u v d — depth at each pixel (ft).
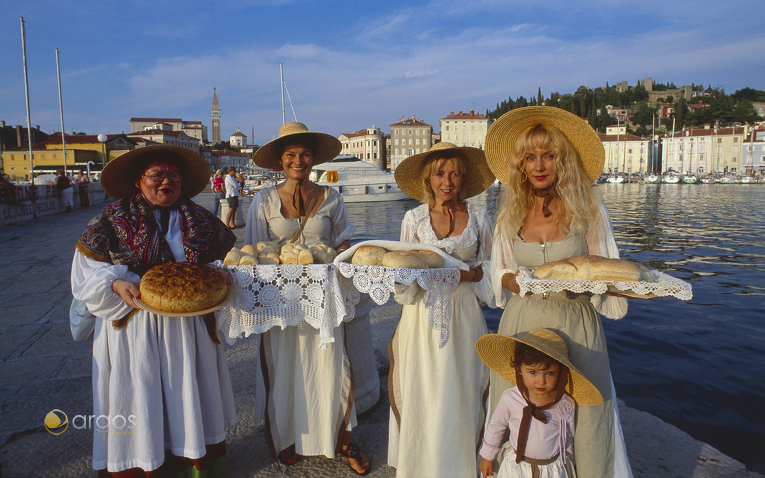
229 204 44.50
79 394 10.43
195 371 6.97
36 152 201.67
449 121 373.61
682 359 17.26
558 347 5.73
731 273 34.32
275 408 7.95
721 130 328.08
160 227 7.21
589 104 525.75
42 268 25.98
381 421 9.66
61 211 68.13
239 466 7.96
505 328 6.69
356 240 52.01
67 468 7.70
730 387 14.75
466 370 7.25
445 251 7.57
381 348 13.42
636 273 5.40
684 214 89.35
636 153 356.38
